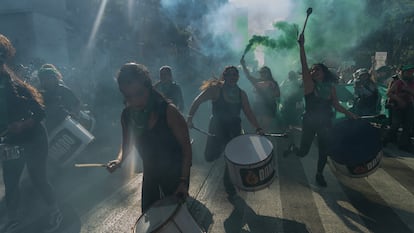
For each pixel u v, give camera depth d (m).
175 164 2.52
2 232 3.44
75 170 5.32
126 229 3.49
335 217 3.69
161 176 2.55
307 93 4.33
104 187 4.68
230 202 4.11
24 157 3.38
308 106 4.37
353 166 4.02
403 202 4.08
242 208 3.93
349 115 4.32
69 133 4.29
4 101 3.09
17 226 3.55
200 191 4.49
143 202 2.65
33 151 3.40
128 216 3.79
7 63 3.22
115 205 4.09
